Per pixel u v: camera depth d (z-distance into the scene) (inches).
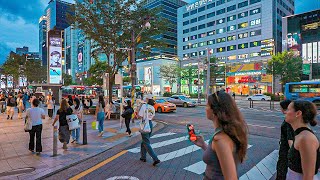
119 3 669.9
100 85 2300.7
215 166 75.4
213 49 3117.6
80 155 289.0
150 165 253.4
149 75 3095.5
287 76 1641.2
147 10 701.9
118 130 469.4
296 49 2342.5
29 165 250.7
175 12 3897.6
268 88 2208.4
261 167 245.4
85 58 4926.2
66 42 5713.6
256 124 552.7
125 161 269.0
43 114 302.4
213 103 79.0
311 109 101.8
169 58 3051.2
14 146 333.7
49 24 7258.9
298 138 98.3
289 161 104.3
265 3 2640.3
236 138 72.9
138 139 387.2
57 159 272.1
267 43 2586.1
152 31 707.4
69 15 697.6
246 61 2544.3
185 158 278.5
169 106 861.2
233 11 2923.2
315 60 2234.3
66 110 315.3
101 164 258.7
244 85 2384.4
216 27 3097.9
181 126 541.6
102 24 689.0
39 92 1438.2
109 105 650.8
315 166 94.0
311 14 2266.2
